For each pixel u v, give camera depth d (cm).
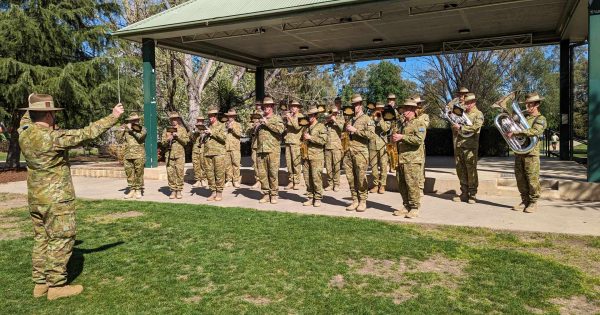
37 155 443
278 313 416
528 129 776
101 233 704
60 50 1734
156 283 493
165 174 1342
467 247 602
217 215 813
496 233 671
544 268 520
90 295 466
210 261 559
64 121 1877
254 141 1185
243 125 2391
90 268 544
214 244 630
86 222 782
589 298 442
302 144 914
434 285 476
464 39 1530
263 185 945
